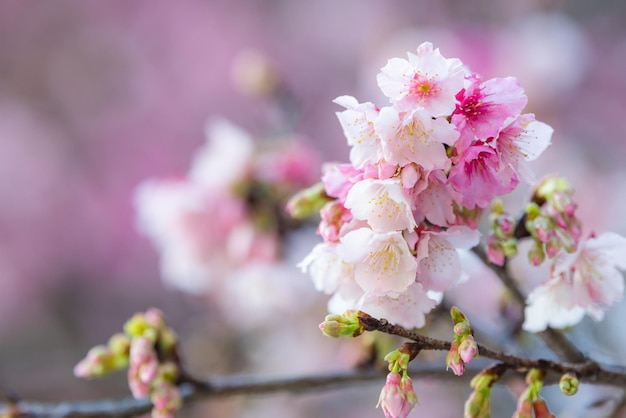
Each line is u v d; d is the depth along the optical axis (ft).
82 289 8.14
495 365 2.24
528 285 2.75
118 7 9.06
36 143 8.63
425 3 7.88
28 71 8.90
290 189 3.18
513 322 2.67
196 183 3.27
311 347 4.88
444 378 2.53
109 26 9.03
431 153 2.12
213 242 3.28
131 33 9.00
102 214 8.39
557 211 2.27
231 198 3.18
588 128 6.18
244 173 3.17
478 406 2.22
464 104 2.14
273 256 3.20
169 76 8.86
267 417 5.01
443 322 2.67
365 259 2.15
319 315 4.77
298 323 4.85
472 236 2.17
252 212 3.19
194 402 2.60
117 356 2.61
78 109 8.83
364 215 2.14
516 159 2.17
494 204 2.29
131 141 8.71
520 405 2.23
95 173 8.58
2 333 7.52
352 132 2.16
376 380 2.58
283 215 3.18
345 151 7.91
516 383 2.54
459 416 4.50
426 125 2.11
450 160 2.13
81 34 8.99
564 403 3.55
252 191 3.18
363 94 7.56
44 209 8.35
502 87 2.14
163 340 2.59
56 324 7.72
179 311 7.64
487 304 3.28
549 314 2.31
